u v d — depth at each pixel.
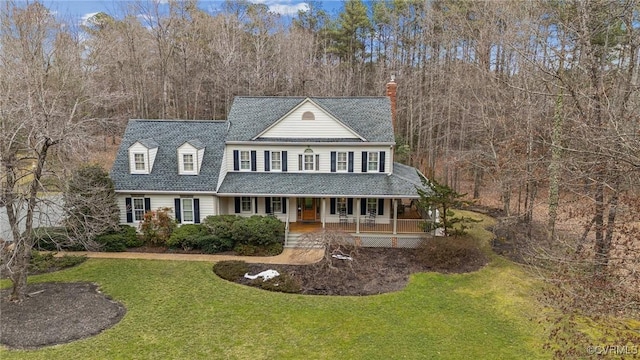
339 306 16.48
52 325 14.47
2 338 13.62
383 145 25.23
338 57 60.06
